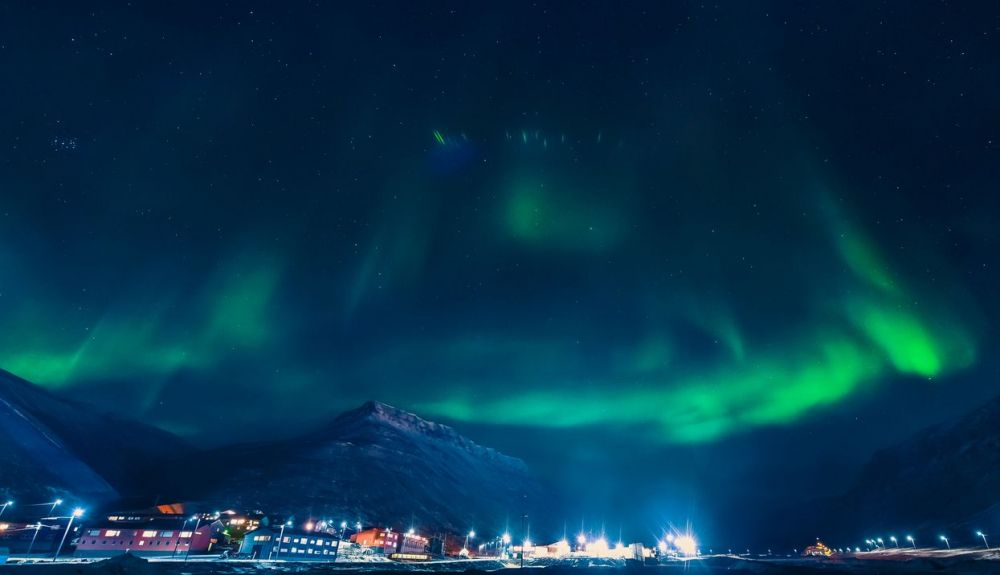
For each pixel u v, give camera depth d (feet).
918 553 526.57
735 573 405.18
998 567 275.39
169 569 263.90
